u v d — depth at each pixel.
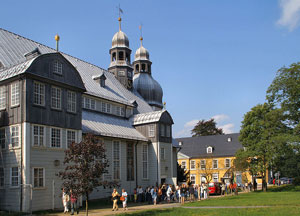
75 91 33.62
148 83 68.06
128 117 51.56
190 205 30.83
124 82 61.41
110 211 28.72
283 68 53.47
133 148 45.47
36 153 28.59
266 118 52.69
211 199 38.06
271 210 24.06
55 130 30.81
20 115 28.30
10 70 29.88
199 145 86.94
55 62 31.50
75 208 30.58
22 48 38.66
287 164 72.31
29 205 27.22
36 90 29.41
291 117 51.81
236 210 24.86
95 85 48.94
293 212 22.45
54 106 31.00
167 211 26.27
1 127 29.52
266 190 52.41
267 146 50.72
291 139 48.12
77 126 33.28
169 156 50.06
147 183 47.06
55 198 29.77
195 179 82.88
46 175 29.27
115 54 62.69
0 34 37.56
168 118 50.78
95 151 21.62
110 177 40.47
